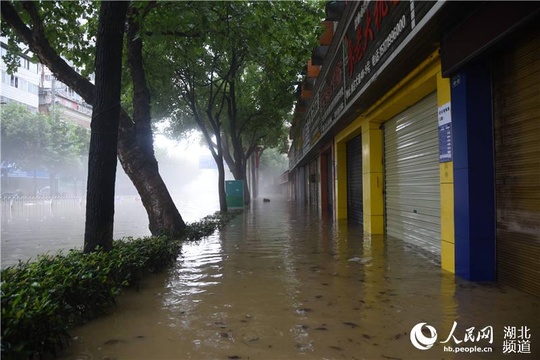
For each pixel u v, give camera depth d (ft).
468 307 13.26
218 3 27.63
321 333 11.48
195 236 32.27
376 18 22.31
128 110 53.47
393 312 13.12
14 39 31.04
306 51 31.63
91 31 33.71
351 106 29.66
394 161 29.30
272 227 41.65
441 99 18.20
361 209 39.19
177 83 54.70
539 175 13.46
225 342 10.96
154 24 28.96
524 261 14.35
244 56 45.39
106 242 18.30
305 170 89.71
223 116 78.79
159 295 15.80
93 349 10.61
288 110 80.12
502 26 12.66
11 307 9.37
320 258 23.18
